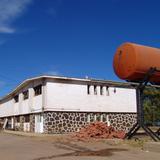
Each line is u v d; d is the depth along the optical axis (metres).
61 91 33.59
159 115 46.69
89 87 35.47
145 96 46.66
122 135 23.95
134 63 18.53
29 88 37.19
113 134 24.44
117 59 19.77
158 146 15.93
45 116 32.94
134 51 18.59
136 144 18.39
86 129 25.28
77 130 33.97
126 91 38.03
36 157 14.47
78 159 13.66
